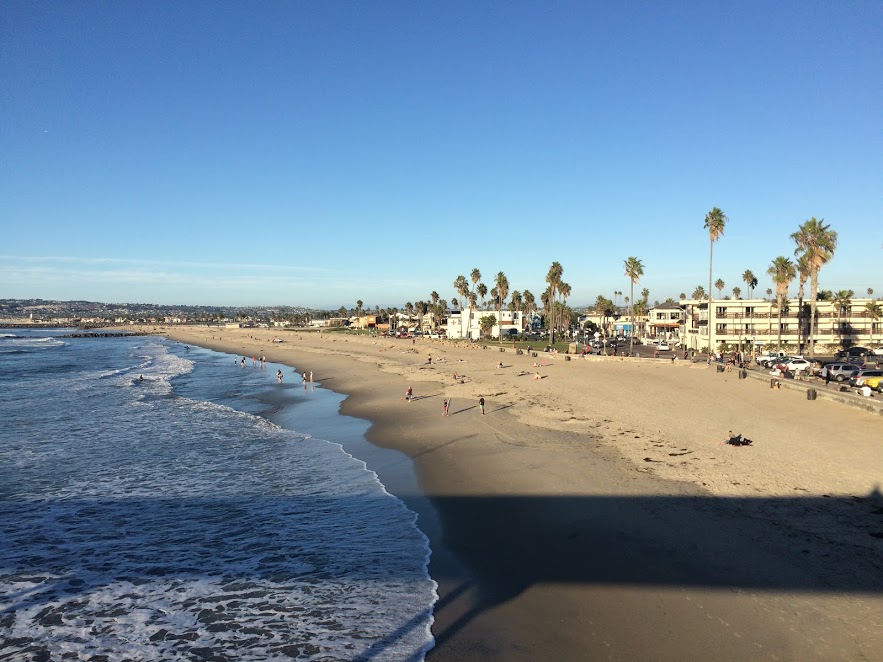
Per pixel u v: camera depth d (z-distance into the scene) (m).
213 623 12.18
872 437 23.50
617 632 10.99
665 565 13.59
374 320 199.62
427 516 18.20
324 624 11.93
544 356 74.75
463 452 26.25
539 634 11.12
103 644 11.50
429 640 11.13
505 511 18.06
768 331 78.81
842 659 9.77
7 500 20.47
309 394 50.59
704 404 34.44
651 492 18.75
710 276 78.50
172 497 20.72
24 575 14.60
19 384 58.72
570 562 14.12
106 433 32.62
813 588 12.13
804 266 66.06
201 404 44.50
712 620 11.18
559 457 24.00
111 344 154.75
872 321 77.94
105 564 15.20
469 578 13.69
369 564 14.76
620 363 63.41
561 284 112.56
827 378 44.28
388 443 29.31
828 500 17.05
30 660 10.98
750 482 19.08
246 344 140.62
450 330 136.12
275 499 20.38
